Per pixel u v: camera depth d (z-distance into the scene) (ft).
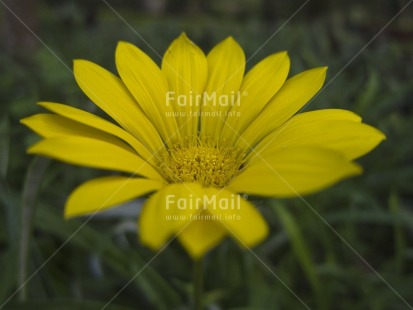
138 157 0.38
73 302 0.48
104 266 0.67
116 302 0.63
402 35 1.48
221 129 0.46
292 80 0.46
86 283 0.63
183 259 0.69
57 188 0.73
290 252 0.72
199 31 1.51
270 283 0.68
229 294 0.60
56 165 0.73
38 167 0.49
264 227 0.29
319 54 1.24
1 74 0.99
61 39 1.28
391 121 0.85
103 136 0.40
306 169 0.31
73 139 0.34
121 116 0.42
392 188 0.76
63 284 0.62
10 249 0.57
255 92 0.46
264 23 1.78
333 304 0.69
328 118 0.41
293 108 0.44
